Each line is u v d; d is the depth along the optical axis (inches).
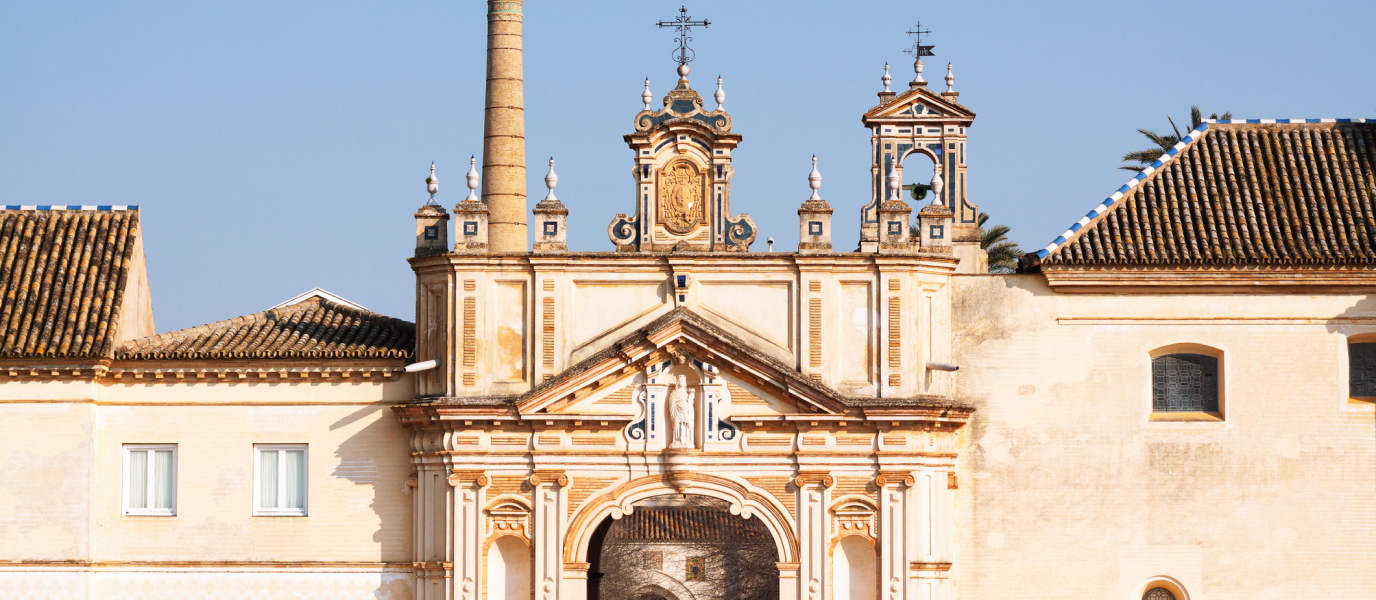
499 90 2252.7
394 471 1815.9
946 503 1780.3
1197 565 1784.0
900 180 1881.2
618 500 1769.2
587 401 1772.9
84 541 1792.6
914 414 1742.1
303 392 1823.3
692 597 3105.3
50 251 1886.1
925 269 1784.0
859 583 1775.3
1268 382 1795.0
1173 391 1818.4
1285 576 1781.5
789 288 1780.3
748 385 1769.2
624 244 1806.1
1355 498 1786.4
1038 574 1787.6
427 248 1818.4
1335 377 1792.6
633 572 3112.7
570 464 1771.7
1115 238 1803.6
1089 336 1803.6
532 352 1777.8
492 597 1782.7
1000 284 1814.7
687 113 1809.8
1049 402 1801.2
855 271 1776.6
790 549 1760.6
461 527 1769.2
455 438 1769.2
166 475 1827.0
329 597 1807.3
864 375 1772.9
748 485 1764.3
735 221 1800.0
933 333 1791.3
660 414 1769.2
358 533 1811.0
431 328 1802.4
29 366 1793.8
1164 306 1802.4
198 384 1825.8
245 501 1815.9
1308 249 1781.5
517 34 2268.7
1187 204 1845.5
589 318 1784.0
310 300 1946.4
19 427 1803.6
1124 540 1787.6
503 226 2233.0
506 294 1790.1
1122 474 1792.6
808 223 1779.0
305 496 1819.6
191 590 1807.3
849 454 1756.9
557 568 1764.3
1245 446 1791.3
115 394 1827.0
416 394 1813.5
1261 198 1851.6
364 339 1840.6
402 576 1804.9
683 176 1808.6
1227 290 1798.7
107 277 1855.3
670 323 1739.7
